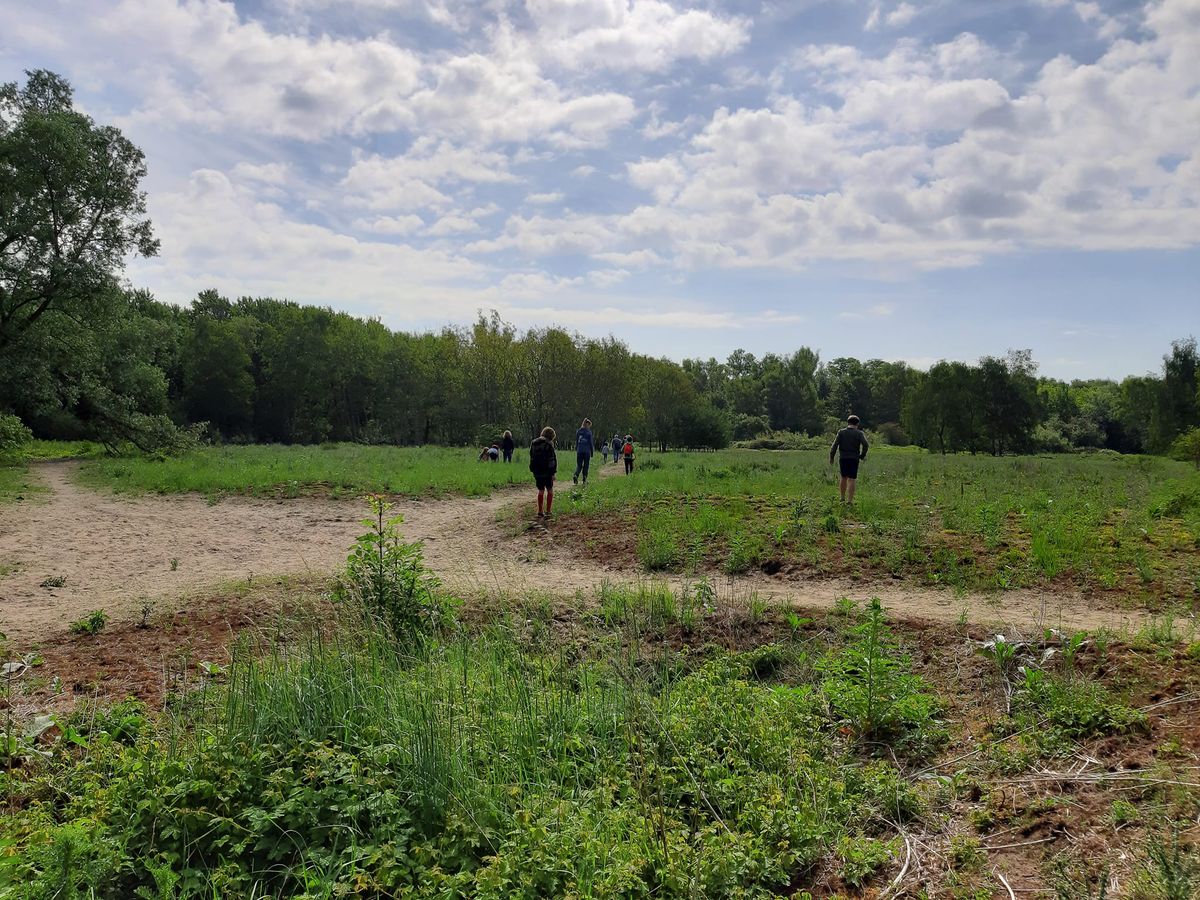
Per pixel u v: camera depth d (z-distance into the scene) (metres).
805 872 3.84
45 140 30.88
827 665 6.05
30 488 20.31
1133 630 6.85
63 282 31.69
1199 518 11.35
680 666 6.58
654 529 11.94
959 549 10.06
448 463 28.95
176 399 72.50
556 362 69.31
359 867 3.68
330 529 14.15
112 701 5.58
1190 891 3.13
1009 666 6.15
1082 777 4.38
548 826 3.92
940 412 71.19
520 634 7.07
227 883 3.48
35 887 3.27
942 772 4.80
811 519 12.22
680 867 3.63
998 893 3.50
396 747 4.39
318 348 75.06
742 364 149.62
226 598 8.51
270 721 4.73
